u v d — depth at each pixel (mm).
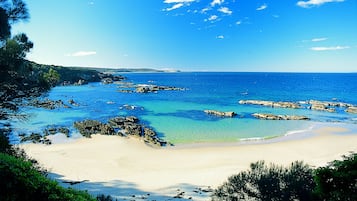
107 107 69188
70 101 75188
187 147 34969
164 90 120812
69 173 25078
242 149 33656
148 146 35062
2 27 14359
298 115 57781
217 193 14367
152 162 29109
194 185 22156
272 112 63688
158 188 21453
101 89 118125
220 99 88500
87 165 27672
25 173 5840
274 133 42844
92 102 77812
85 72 168875
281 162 28375
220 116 57594
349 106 73188
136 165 28141
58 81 19719
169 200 18625
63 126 46812
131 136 40125
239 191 13703
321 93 113938
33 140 36719
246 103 78750
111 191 20453
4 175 5613
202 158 30312
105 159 29781
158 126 47969
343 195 8664
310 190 12391
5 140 14406
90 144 35688
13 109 16828
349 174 8820
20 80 16484
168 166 27875
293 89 133250
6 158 6047
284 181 13133
